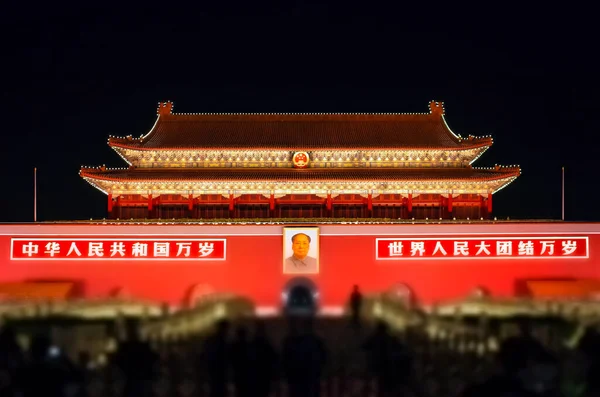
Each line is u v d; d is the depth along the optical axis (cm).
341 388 2597
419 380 2528
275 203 6694
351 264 5212
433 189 6656
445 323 3622
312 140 7194
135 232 5222
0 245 5206
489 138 6719
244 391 2114
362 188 6644
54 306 4631
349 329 3909
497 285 5197
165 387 2503
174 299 5172
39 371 2014
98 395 2361
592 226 5234
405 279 5200
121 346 2352
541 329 3222
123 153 6950
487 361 2661
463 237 5225
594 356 2231
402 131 7450
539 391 1870
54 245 5200
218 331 2241
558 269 5212
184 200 6738
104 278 5184
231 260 5216
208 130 7456
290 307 5216
